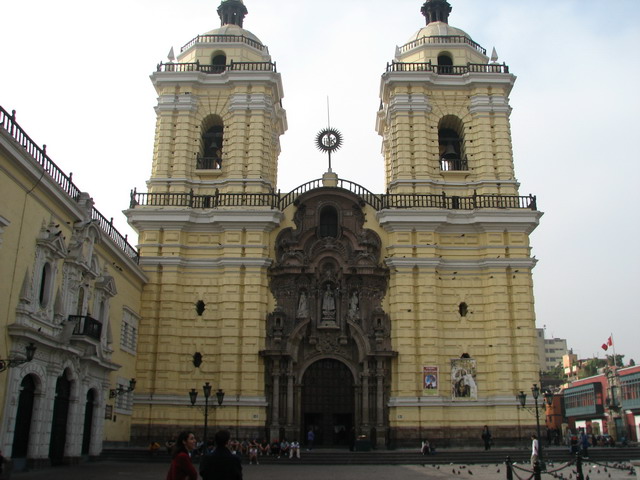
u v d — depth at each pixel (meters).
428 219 44.41
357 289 44.41
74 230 31.48
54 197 28.67
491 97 48.53
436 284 43.88
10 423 25.31
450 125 50.16
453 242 45.19
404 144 47.28
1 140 23.52
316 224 45.66
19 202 25.97
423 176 46.44
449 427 41.66
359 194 46.34
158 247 44.34
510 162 47.25
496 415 41.56
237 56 50.34
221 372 42.09
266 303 44.09
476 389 42.41
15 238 25.69
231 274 43.84
